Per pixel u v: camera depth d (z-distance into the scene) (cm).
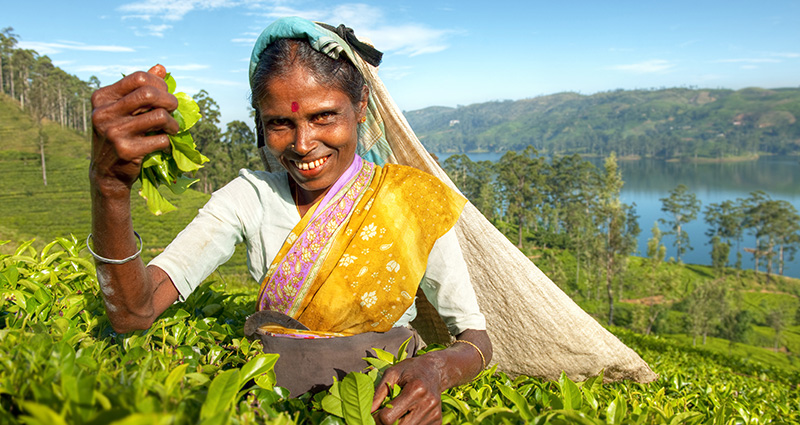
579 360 244
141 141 109
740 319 6688
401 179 168
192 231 159
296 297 159
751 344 6562
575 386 146
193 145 124
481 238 231
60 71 12381
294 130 150
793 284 9331
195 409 100
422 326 234
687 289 8450
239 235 169
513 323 241
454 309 170
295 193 167
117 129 106
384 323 163
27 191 8106
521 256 234
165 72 122
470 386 169
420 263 163
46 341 119
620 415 145
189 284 156
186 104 124
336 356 156
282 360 157
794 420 279
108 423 70
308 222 160
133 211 6600
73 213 7194
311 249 158
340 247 159
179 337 179
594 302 7431
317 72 145
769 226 10094
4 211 7069
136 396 84
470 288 173
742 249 13725
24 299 182
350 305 159
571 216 10162
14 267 197
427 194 167
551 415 123
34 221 6688
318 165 155
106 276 128
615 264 7681
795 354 6203
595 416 140
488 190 11244
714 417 179
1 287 190
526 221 11038
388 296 161
